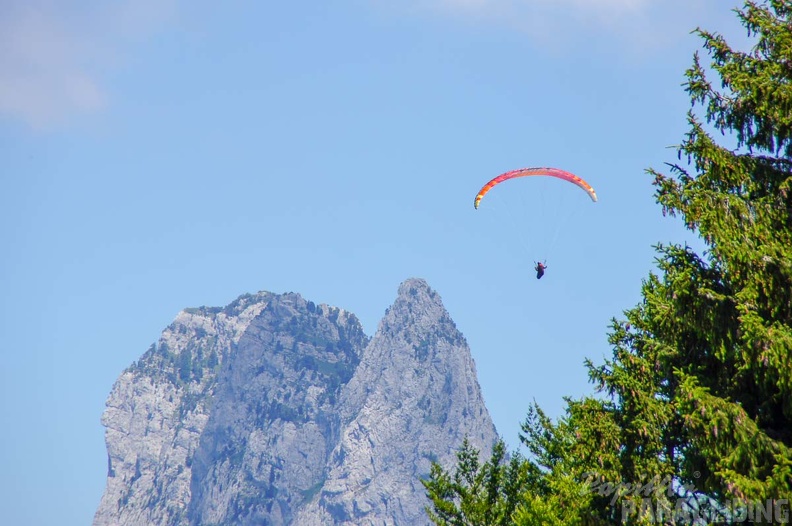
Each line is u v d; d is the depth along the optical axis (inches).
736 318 4958.2
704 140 5393.7
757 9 5644.7
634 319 6481.3
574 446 6190.9
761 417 4985.2
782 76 5359.3
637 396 5999.0
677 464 6043.3
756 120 5418.3
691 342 5462.6
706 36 5693.9
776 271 4805.6
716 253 5044.3
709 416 4726.9
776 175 5315.0
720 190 5452.8
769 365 4626.0
